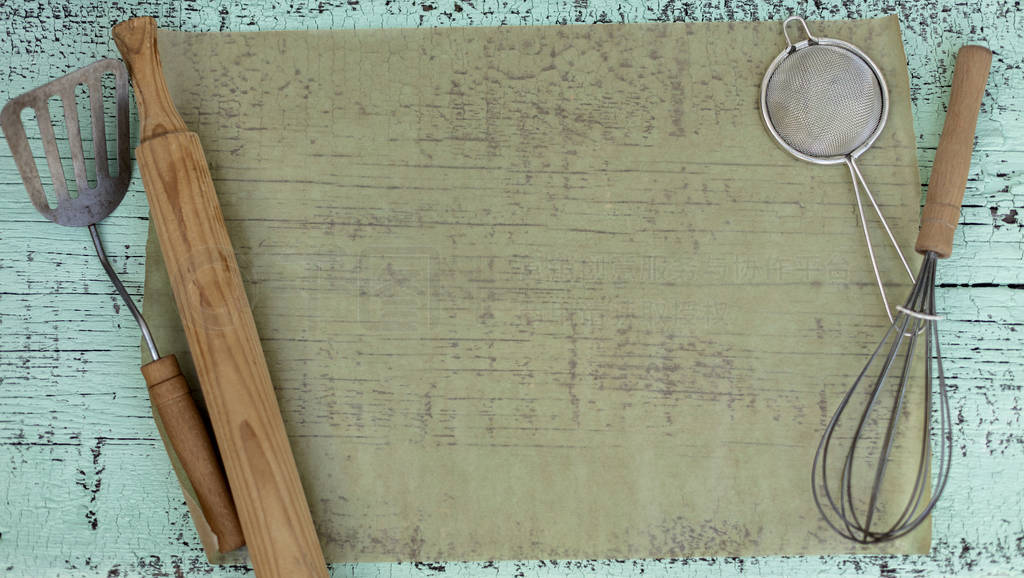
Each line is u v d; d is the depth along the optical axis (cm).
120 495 74
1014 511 74
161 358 68
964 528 73
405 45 78
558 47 78
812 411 74
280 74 77
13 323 75
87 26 79
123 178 76
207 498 68
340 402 74
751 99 77
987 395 75
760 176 76
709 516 73
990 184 77
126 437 74
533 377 74
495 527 73
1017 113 78
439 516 73
